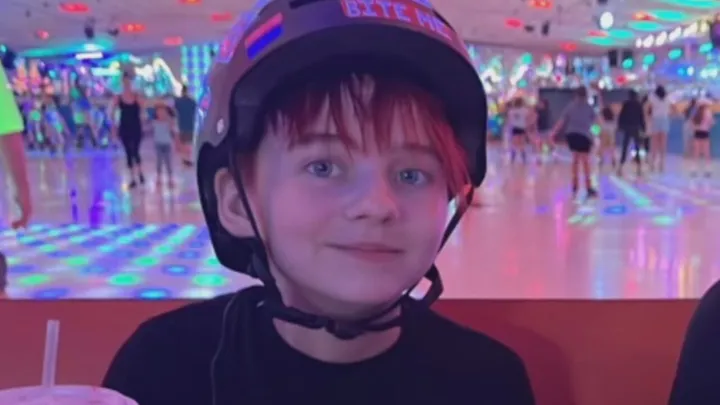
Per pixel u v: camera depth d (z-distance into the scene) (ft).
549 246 17.46
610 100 47.55
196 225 20.81
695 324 3.42
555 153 45.91
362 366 2.49
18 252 17.01
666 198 26.89
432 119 2.24
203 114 2.37
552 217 22.21
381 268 2.17
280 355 2.48
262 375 2.47
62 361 3.86
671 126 45.47
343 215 2.15
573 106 28.14
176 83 52.75
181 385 2.67
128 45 52.01
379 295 2.17
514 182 32.83
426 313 2.74
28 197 7.02
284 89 2.21
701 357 3.34
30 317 3.91
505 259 15.90
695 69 47.55
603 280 14.10
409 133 2.19
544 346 3.96
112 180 32.94
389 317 2.40
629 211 23.54
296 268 2.20
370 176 2.16
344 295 2.16
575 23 47.83
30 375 3.87
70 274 14.73
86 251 17.11
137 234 19.43
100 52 52.39
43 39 49.24
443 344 2.70
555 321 3.98
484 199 26.50
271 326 2.51
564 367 3.95
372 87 2.19
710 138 42.01
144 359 2.73
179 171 36.17
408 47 2.19
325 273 2.17
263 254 2.30
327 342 2.44
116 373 2.75
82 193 28.43
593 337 3.97
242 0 41.39
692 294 13.02
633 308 4.01
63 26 46.09
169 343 2.74
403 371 2.54
